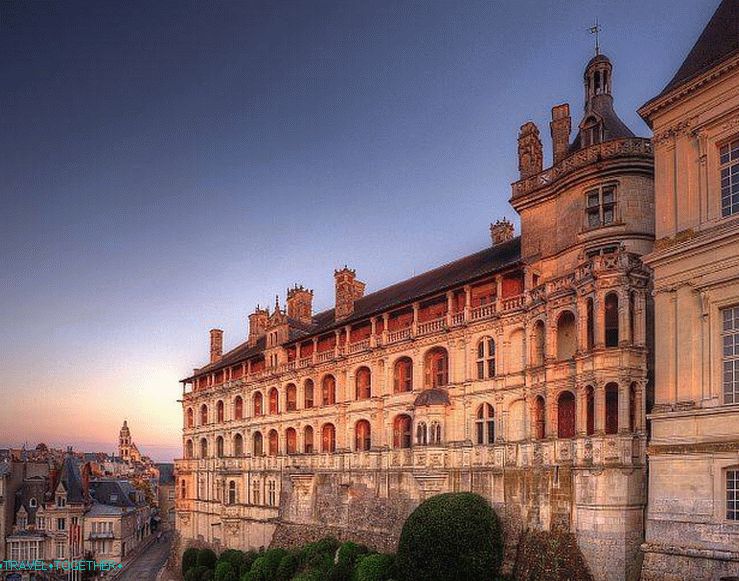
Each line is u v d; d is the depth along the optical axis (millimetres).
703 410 28938
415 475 48219
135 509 116938
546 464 39688
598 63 44625
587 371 37375
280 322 70625
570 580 35719
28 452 154750
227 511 73688
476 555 38719
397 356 53938
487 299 47969
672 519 29547
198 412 87375
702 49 32500
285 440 68062
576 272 38969
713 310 29375
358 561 47594
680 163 31766
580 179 41875
